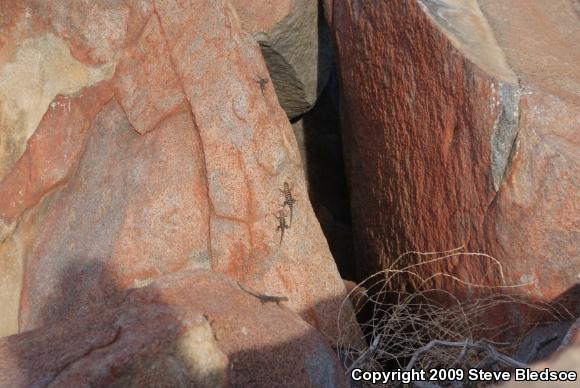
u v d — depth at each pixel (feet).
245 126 14.07
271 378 9.43
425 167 14.01
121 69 15.66
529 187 11.97
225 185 13.91
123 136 15.34
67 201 15.52
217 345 9.18
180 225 13.94
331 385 10.06
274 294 13.53
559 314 11.93
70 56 16.02
